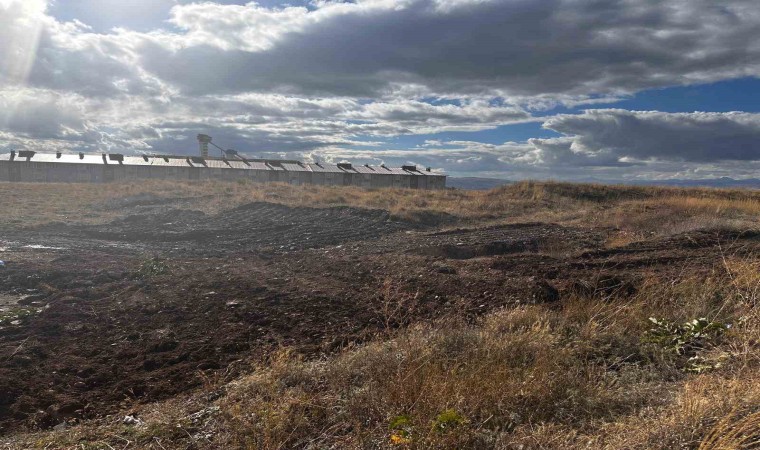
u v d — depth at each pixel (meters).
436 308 7.20
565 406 3.90
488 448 3.36
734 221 14.25
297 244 14.45
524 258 10.45
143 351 6.09
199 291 8.55
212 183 34.41
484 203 24.55
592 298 6.86
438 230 17.19
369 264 10.48
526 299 7.15
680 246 11.39
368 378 4.49
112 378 5.42
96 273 10.09
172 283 9.20
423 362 4.45
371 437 3.57
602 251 11.04
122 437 3.93
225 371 5.37
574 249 12.41
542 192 28.16
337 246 13.85
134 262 11.38
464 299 7.46
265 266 10.89
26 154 66.06
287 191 29.77
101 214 21.00
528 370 4.36
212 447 3.63
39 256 12.22
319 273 9.95
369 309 7.33
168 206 22.94
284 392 4.30
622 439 3.32
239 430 3.74
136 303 7.93
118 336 6.61
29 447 3.86
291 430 3.78
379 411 3.89
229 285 8.94
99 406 4.79
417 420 3.61
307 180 66.81
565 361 4.64
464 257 12.27
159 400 4.86
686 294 6.56
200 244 14.91
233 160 72.69
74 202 24.58
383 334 6.09
